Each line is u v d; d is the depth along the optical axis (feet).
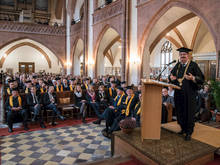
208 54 46.60
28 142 16.69
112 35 51.39
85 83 36.94
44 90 28.32
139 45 35.06
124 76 38.42
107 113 19.01
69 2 66.23
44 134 18.81
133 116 17.76
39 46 86.38
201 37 50.08
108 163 8.91
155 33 37.04
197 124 13.29
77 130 20.12
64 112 25.91
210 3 22.68
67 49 70.69
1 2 81.20
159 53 71.77
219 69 21.49
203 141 10.12
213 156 9.36
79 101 25.34
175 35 51.96
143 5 33.73
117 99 20.35
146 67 35.63
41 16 88.53
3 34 61.77
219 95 16.24
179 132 11.22
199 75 9.88
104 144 16.29
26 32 64.54
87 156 14.06
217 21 21.86
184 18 34.22
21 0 83.92
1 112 27.40
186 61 10.43
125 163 9.11
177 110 10.87
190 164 8.41
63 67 71.51
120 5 39.96
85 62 55.16
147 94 10.05
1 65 82.48
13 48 82.23
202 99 20.68
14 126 21.57
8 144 16.22
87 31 54.80
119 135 11.18
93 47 52.37
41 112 21.50
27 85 27.81
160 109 10.16
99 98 25.31
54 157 13.87
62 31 70.23
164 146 9.43
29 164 12.85
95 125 22.07
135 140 10.28
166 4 29.09
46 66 91.30
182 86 10.25
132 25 36.96
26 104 21.99
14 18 84.89
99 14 48.44
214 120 18.86
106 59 89.04
